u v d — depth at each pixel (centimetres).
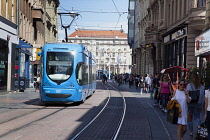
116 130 993
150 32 3862
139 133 955
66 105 1727
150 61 4412
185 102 805
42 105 1698
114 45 11438
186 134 977
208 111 757
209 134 754
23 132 927
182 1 2714
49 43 1736
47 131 950
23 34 3144
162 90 1517
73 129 993
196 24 2289
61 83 1644
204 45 1761
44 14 4472
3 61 2458
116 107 1688
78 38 11456
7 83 2578
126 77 6234
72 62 1675
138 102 2006
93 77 2617
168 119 814
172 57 3177
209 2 1894
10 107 1566
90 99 2166
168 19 3394
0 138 834
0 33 2356
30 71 3647
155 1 3972
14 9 2762
